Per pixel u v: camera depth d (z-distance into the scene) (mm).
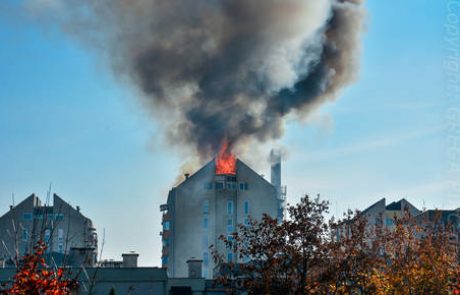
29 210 125625
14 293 31688
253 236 57812
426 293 61469
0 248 120375
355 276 57344
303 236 55281
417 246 64688
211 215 140000
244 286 55656
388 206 133500
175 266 138500
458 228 86750
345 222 60438
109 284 78438
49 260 78062
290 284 54781
